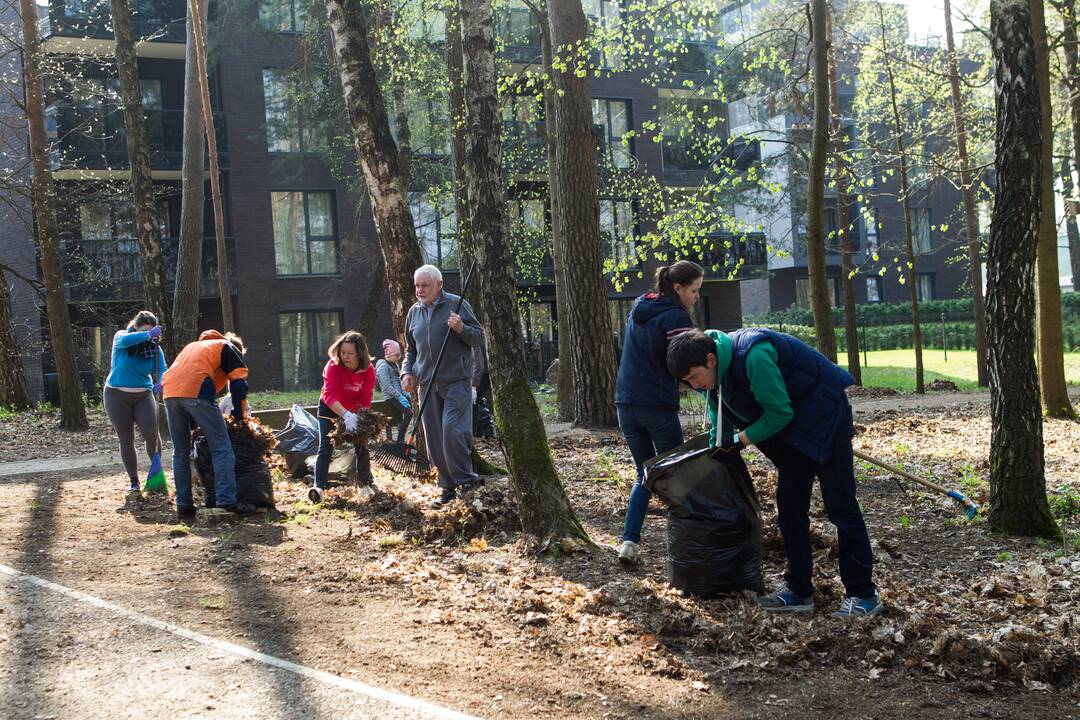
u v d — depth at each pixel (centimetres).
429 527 725
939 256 4381
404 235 987
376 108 979
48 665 442
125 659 451
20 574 601
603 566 627
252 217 2644
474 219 698
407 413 1186
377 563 636
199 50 1747
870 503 870
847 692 433
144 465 1178
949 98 2211
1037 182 727
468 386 838
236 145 2619
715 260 2973
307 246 2725
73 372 1675
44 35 2384
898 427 1477
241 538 718
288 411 1286
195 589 574
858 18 2195
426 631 500
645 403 627
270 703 402
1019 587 592
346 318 2769
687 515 557
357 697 410
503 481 955
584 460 1119
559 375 1673
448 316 837
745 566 556
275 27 2531
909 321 4009
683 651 480
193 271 1920
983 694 434
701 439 582
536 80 1617
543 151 2405
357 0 975
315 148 2552
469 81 696
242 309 2642
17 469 1180
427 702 408
